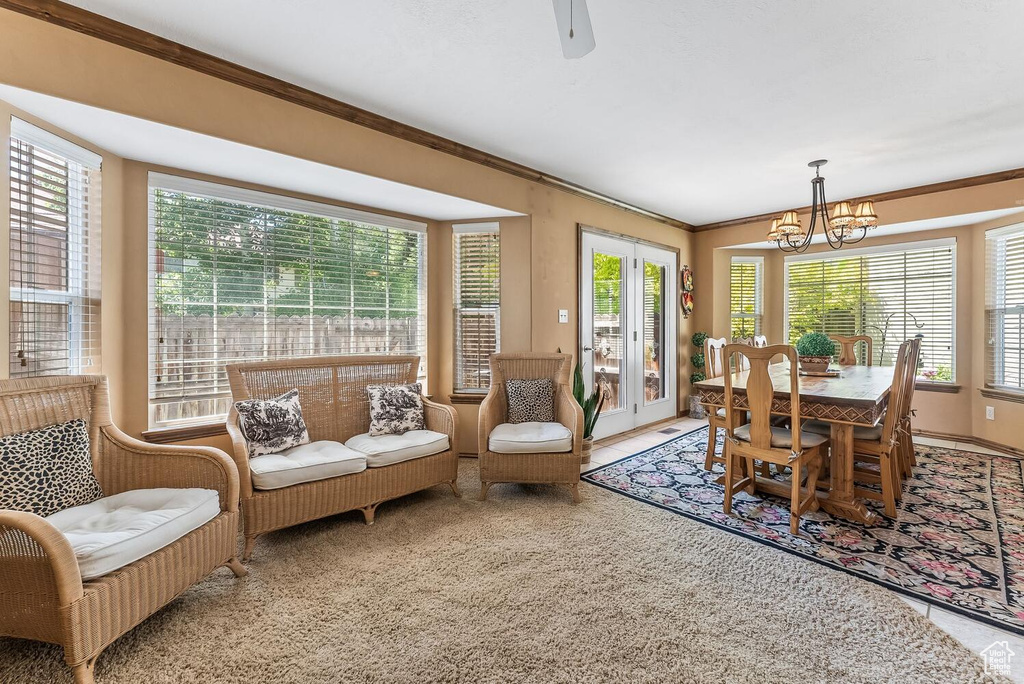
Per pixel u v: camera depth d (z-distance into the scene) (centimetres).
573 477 289
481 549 227
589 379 432
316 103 253
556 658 150
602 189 425
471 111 273
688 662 148
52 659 152
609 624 168
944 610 177
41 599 136
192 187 270
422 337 388
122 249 248
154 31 199
